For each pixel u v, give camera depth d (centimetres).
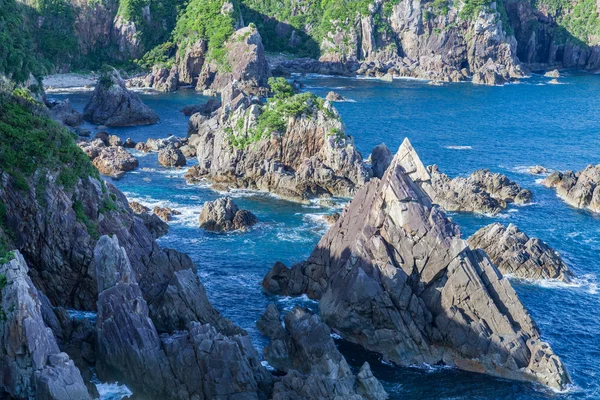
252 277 10712
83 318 8606
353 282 8931
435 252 8944
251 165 15200
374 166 15425
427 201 9256
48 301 8481
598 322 9606
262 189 14888
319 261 10075
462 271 8750
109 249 8044
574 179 15025
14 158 9625
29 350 7031
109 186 11412
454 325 8662
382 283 8912
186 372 7488
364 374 7756
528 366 8338
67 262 9500
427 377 8375
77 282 9531
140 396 7588
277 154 15175
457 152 18375
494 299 8794
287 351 8412
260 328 9062
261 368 7644
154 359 7575
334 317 9156
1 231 9281
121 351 7712
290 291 10131
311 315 8712
